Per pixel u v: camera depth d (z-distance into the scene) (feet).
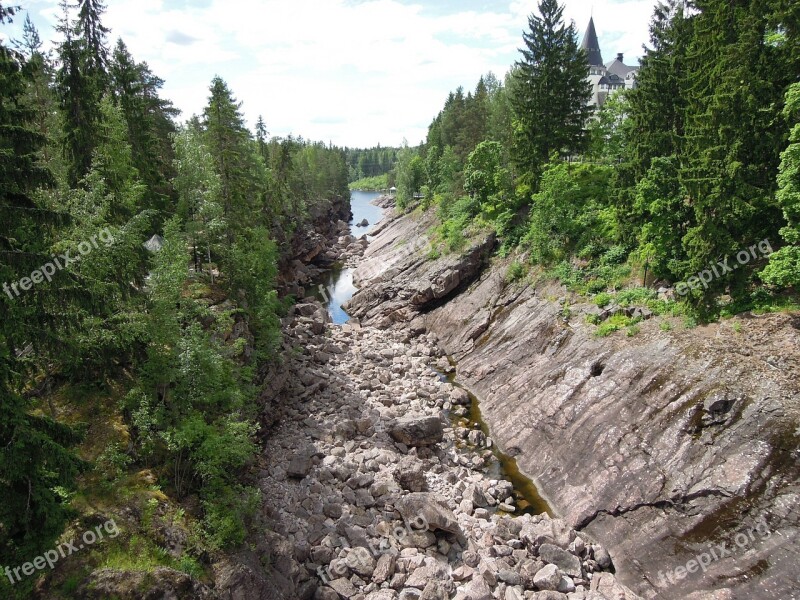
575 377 99.60
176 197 142.20
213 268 128.88
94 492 53.88
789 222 75.87
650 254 104.37
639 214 108.58
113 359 66.69
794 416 68.95
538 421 99.14
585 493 81.66
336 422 104.06
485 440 103.65
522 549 73.46
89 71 112.78
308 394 115.65
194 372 64.49
